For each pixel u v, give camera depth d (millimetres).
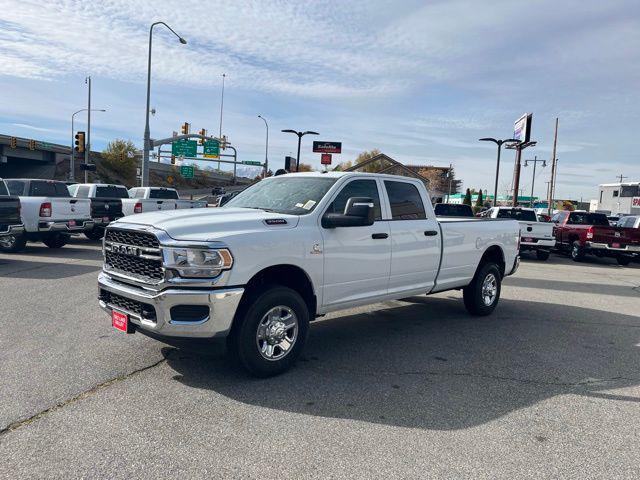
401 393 4336
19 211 10977
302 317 4727
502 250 7734
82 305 7121
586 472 3150
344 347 5684
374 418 3816
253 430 3547
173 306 4082
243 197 5805
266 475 2986
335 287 5121
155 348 5254
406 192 6125
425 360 5281
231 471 3018
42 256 12328
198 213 4691
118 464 3047
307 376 4672
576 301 9164
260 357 4445
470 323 7055
